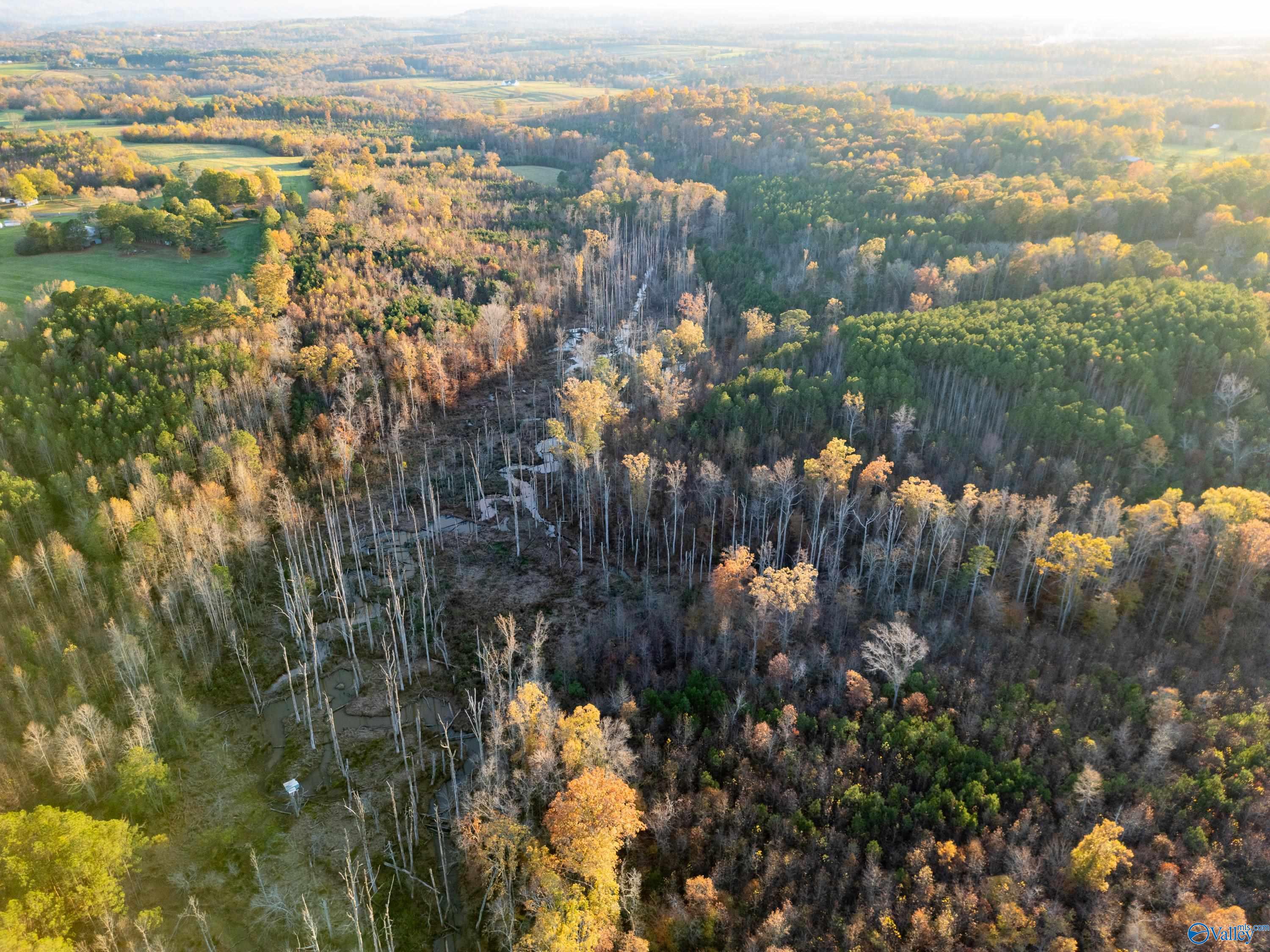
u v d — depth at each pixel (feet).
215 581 339.16
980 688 303.27
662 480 454.40
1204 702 279.49
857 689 298.76
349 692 333.42
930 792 262.47
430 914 246.06
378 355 538.06
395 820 276.00
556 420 497.87
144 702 293.84
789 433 469.57
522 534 440.86
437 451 513.04
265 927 240.12
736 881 242.58
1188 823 243.81
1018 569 376.07
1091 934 214.07
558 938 203.41
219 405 440.86
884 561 370.73
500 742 271.69
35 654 302.86
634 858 254.27
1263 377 413.80
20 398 400.88
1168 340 439.22
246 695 329.31
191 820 273.33
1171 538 353.10
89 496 372.58
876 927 220.64
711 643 346.74
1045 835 247.70
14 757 270.26
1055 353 447.42
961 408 462.60
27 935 203.31
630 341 648.79
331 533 413.59
